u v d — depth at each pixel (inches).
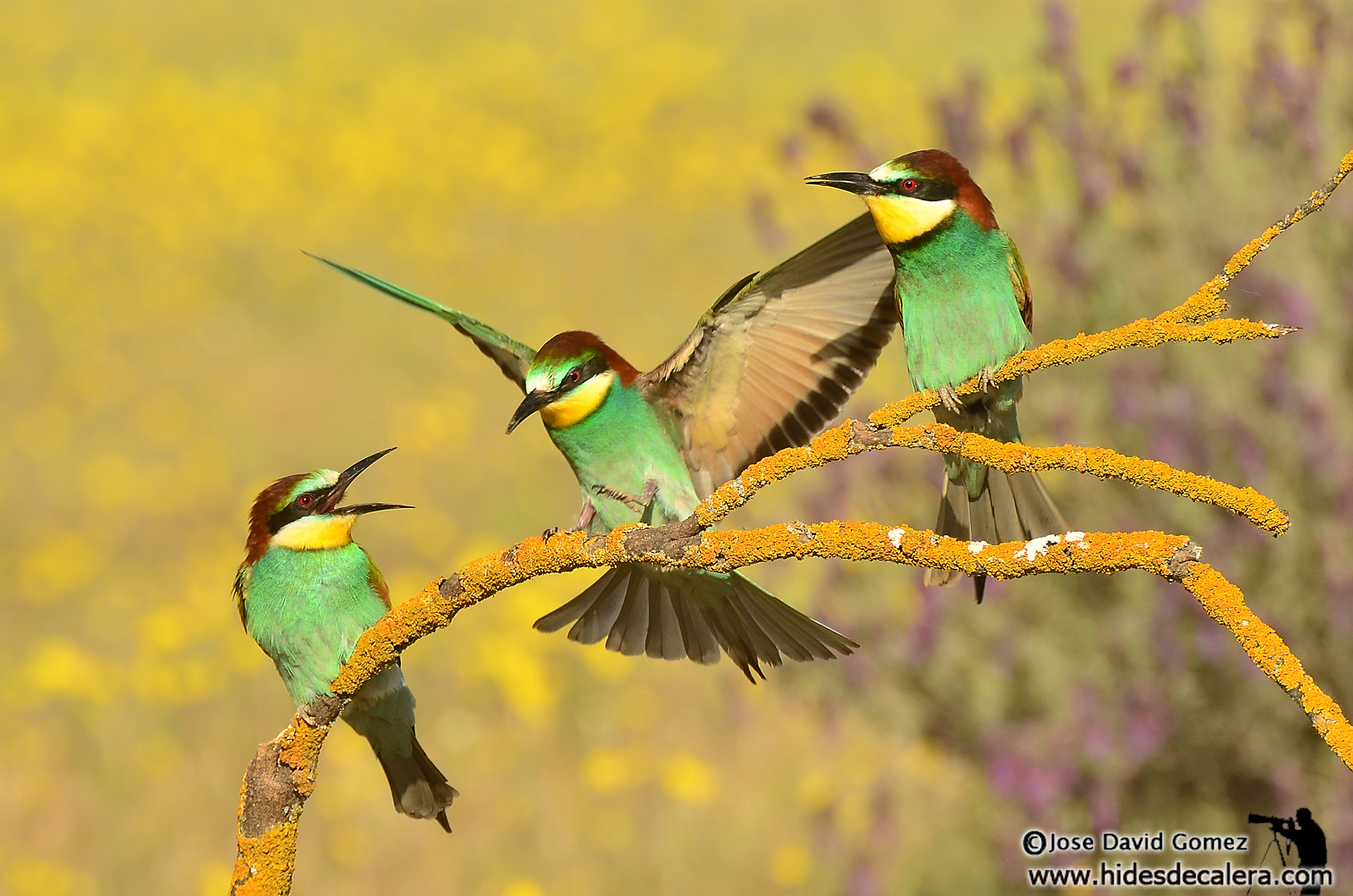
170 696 568.7
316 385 979.9
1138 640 420.5
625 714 557.6
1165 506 411.2
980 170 434.6
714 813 498.9
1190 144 413.1
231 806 517.3
